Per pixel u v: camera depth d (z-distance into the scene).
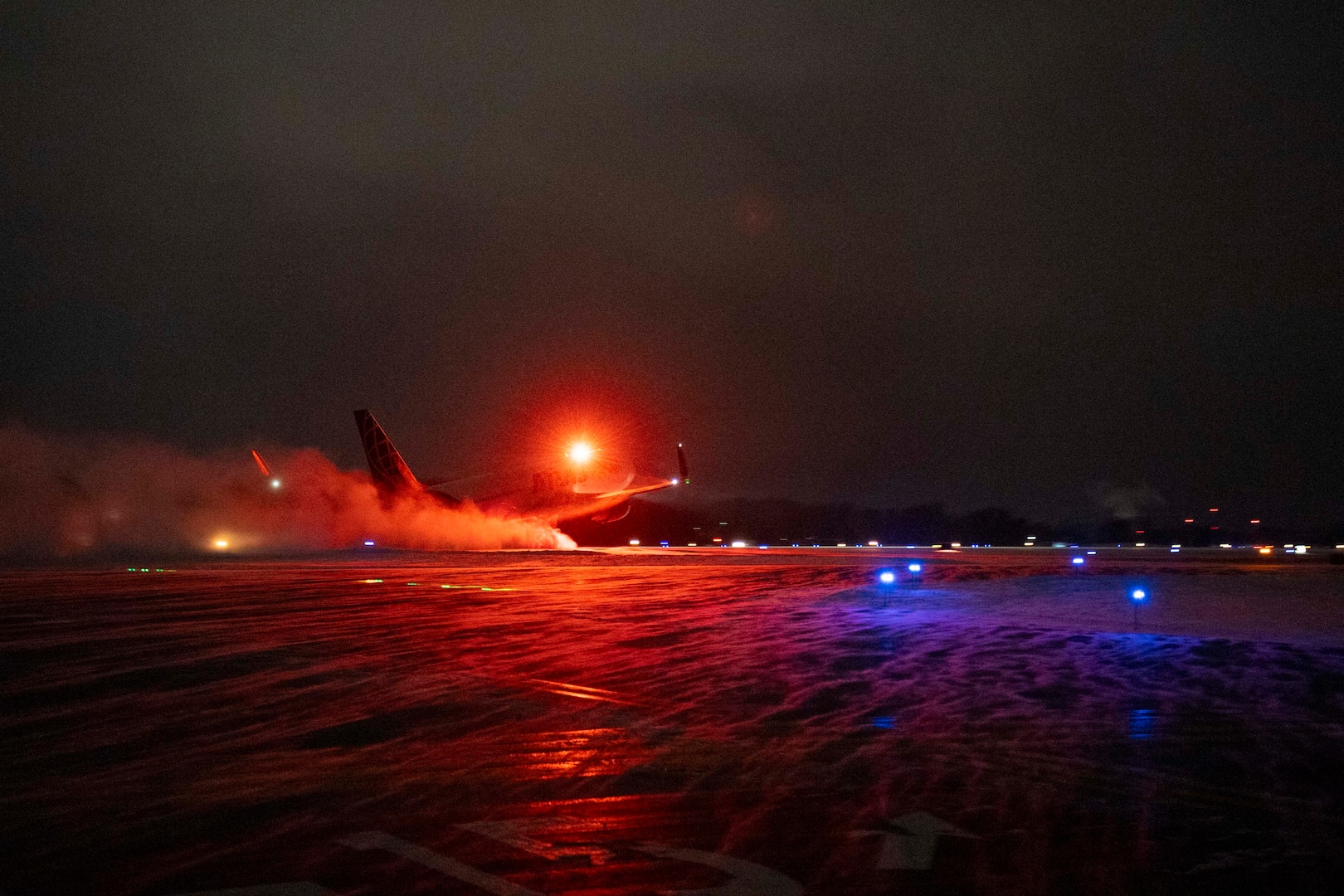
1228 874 5.05
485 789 6.63
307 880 4.91
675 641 14.72
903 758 7.54
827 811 6.14
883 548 72.25
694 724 8.77
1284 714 9.30
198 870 5.04
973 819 5.99
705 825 5.86
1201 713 9.38
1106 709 9.53
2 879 4.91
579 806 6.23
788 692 10.47
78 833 5.65
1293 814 6.12
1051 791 6.63
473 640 14.81
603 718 9.02
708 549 67.69
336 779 6.87
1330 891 4.83
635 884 4.89
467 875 5.00
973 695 10.30
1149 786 6.75
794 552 61.09
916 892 4.78
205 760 7.41
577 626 16.81
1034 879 4.95
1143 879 4.97
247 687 10.64
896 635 15.65
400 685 10.79
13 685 10.70
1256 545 85.19
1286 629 16.41
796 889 4.80
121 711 9.28
